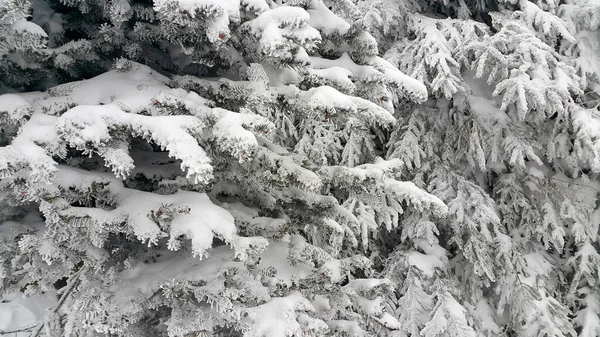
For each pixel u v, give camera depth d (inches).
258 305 102.0
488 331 199.3
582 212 202.1
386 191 144.6
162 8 73.5
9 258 110.2
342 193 192.1
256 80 95.7
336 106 95.2
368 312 132.6
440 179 199.0
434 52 181.3
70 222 82.7
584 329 199.9
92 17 126.9
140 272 105.1
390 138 208.7
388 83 117.5
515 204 206.2
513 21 188.4
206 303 103.6
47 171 69.8
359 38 109.5
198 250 80.0
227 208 115.6
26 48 96.0
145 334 112.8
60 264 102.3
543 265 206.1
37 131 75.3
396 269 199.9
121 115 79.7
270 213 126.0
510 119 200.4
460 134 200.1
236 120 84.9
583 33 202.7
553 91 172.2
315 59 114.7
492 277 186.9
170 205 87.7
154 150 125.1
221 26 77.7
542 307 193.9
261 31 87.0
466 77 208.4
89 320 93.7
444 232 224.2
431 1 224.5
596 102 202.5
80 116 73.3
